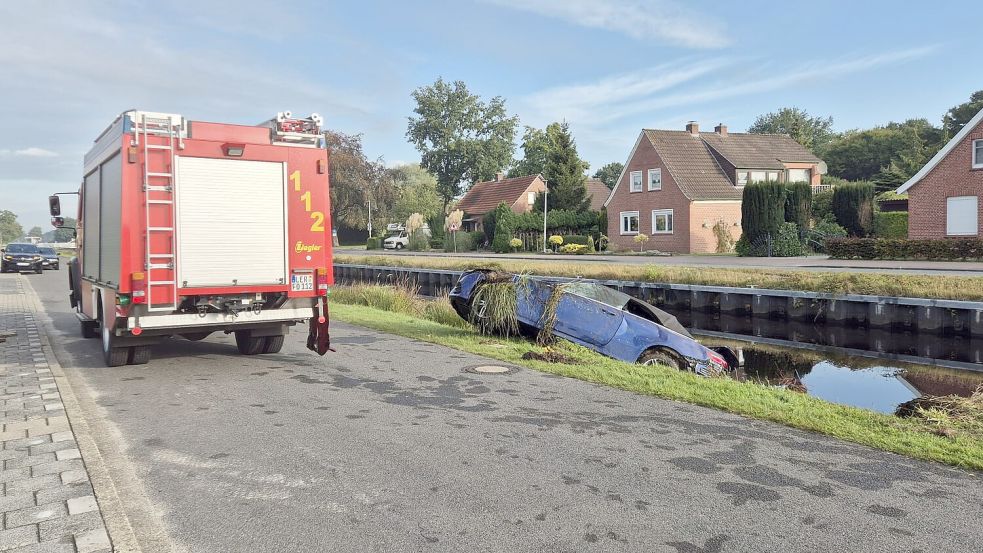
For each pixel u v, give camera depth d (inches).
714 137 1860.2
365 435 226.8
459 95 3385.8
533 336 433.1
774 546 144.8
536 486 179.6
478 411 258.2
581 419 245.9
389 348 412.8
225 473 191.0
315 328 367.2
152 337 349.7
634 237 1764.3
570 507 165.8
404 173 3056.1
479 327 460.4
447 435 226.4
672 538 148.9
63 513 159.2
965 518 158.6
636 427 235.1
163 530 154.0
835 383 451.8
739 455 204.5
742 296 778.2
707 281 829.8
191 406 269.3
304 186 357.7
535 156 3189.0
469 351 396.2
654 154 1734.7
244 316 345.1
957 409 278.8
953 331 609.9
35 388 292.8
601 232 1900.8
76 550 140.9
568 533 151.5
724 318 790.5
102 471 187.2
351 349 409.4
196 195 328.2
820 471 190.5
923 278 675.4
